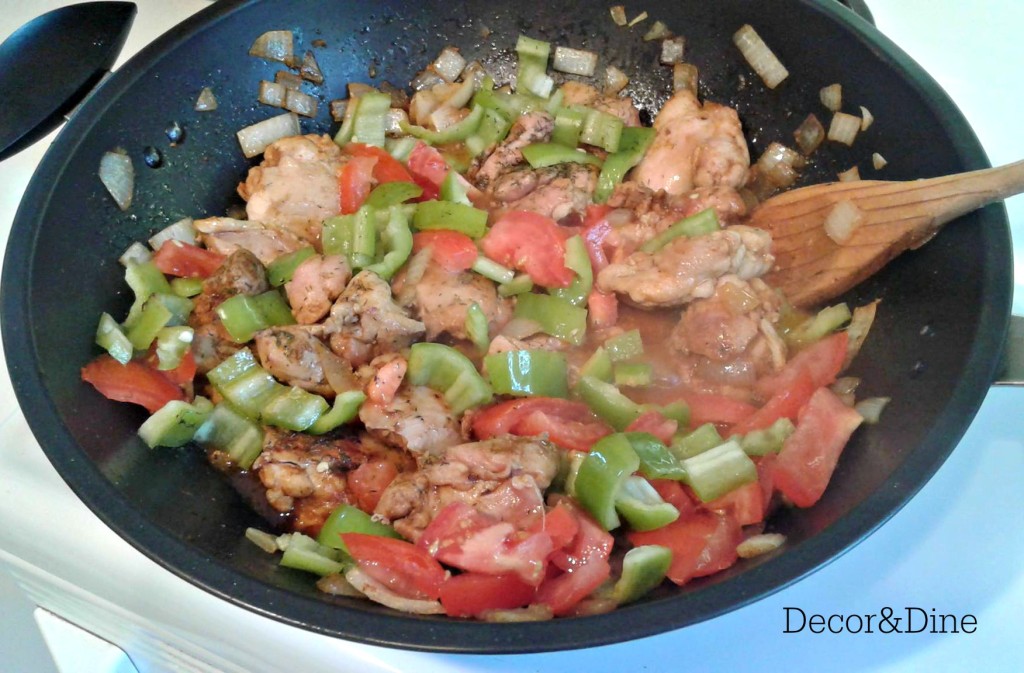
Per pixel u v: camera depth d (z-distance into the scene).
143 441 0.30
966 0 0.40
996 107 0.37
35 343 0.28
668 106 0.39
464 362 0.32
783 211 0.34
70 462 0.25
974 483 0.28
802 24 0.34
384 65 0.41
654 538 0.27
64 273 0.31
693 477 0.28
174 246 0.35
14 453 0.30
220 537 0.28
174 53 0.35
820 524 0.26
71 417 0.28
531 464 0.29
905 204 0.30
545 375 0.32
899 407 0.28
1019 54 0.39
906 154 0.32
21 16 0.43
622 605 0.26
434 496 0.29
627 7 0.39
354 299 0.34
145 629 0.29
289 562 0.27
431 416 0.32
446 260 0.36
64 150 0.32
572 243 0.36
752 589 0.22
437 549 0.27
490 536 0.27
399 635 0.22
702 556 0.27
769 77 0.37
